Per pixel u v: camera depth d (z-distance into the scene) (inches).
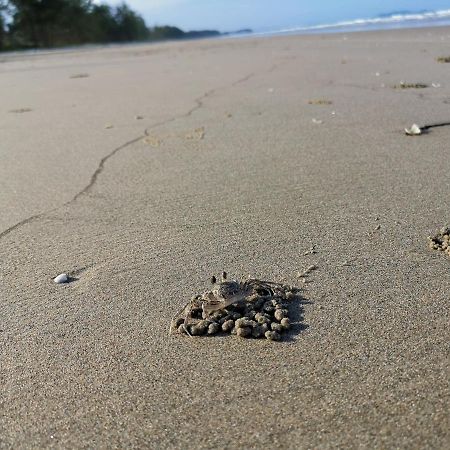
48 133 34.6
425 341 11.8
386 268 15.2
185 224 19.2
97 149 29.8
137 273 16.0
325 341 12.1
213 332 12.7
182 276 15.6
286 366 11.4
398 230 17.5
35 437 10.0
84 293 15.1
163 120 36.3
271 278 15.1
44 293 15.3
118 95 49.7
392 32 119.8
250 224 18.8
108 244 18.0
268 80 52.4
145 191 22.7
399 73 49.6
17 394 11.2
